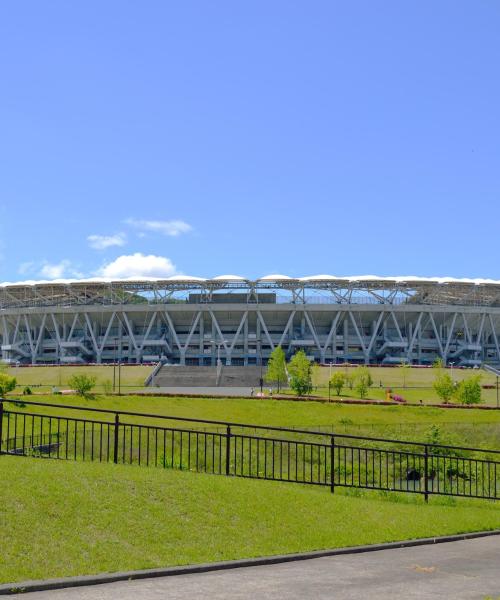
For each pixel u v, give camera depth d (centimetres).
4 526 1286
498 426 6850
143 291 16662
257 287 16500
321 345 16962
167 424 5794
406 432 6194
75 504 1455
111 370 13312
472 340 17738
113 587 1125
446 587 1215
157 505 1559
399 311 16512
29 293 16962
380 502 2103
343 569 1343
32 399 7044
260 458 3828
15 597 1041
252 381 12344
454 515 2067
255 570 1302
